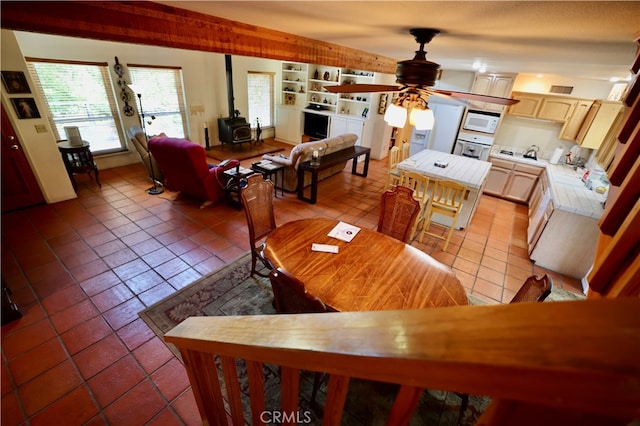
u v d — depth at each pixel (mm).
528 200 5109
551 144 5227
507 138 5625
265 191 2756
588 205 3256
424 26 1685
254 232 2707
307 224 2545
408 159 4566
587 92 4648
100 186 4707
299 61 2480
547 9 1096
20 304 2486
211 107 6895
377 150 7430
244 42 1980
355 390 1964
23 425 1718
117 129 5477
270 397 1914
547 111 4871
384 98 7012
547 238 3391
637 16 1045
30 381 1932
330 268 2027
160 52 5629
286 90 8320
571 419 284
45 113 3801
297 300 1466
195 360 1119
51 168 3996
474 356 323
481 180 3895
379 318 491
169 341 1107
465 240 3969
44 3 1158
